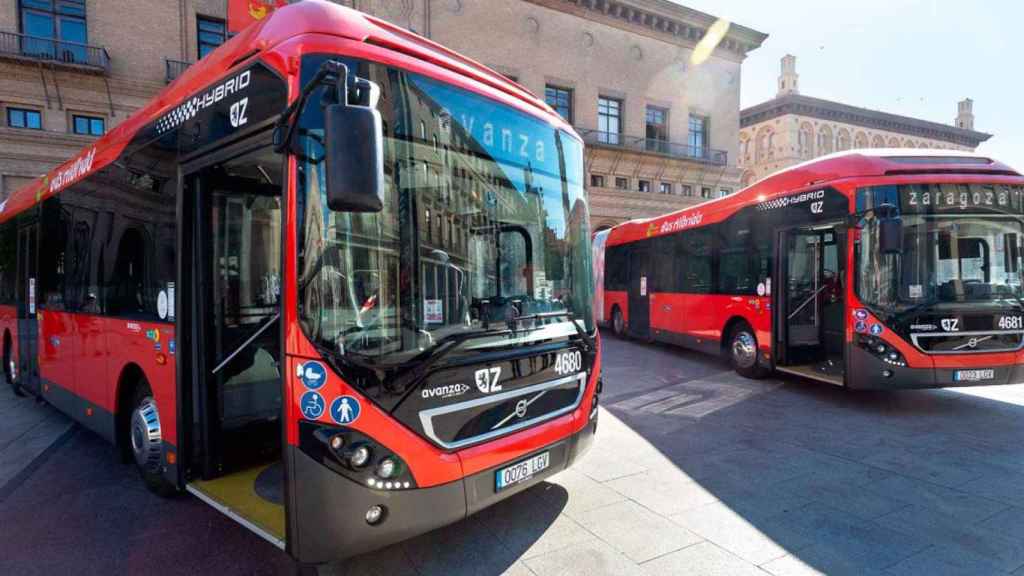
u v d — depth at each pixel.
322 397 2.57
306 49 2.69
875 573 3.20
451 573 3.21
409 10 26.02
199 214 3.67
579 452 3.77
